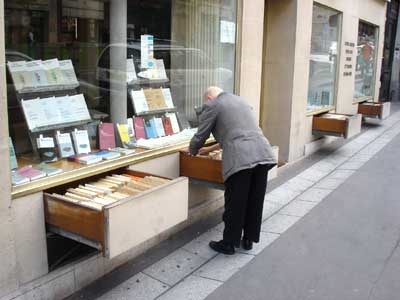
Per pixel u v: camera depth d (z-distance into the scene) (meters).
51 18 3.78
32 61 3.64
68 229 3.10
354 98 11.02
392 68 17.64
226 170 3.93
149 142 4.55
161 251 4.18
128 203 2.92
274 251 4.20
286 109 7.15
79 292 3.47
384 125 11.70
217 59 5.56
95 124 4.16
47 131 3.70
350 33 9.76
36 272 3.22
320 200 5.66
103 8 4.24
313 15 7.84
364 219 5.01
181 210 3.41
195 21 5.34
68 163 3.71
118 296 3.44
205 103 4.17
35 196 3.15
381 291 3.49
